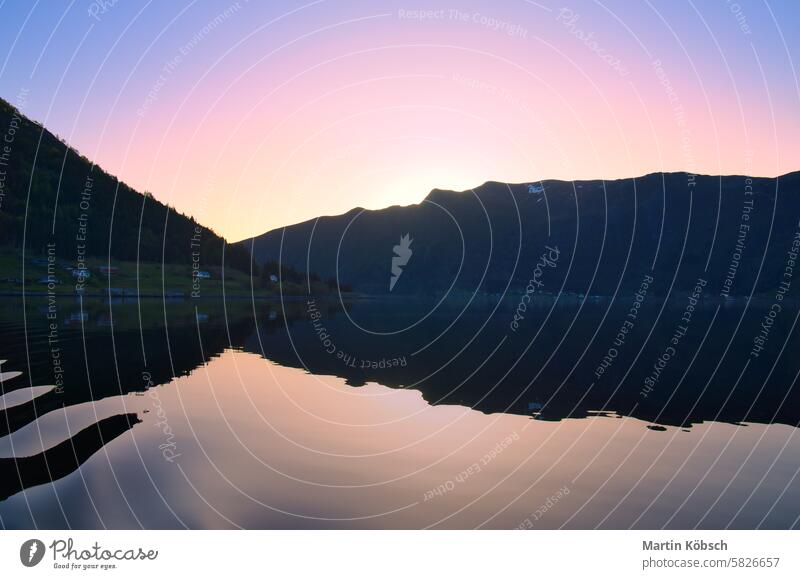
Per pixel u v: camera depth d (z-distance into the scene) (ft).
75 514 28.99
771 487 33.99
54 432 43.55
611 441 43.80
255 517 29.17
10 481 33.53
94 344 101.96
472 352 103.09
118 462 36.73
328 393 61.62
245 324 165.27
